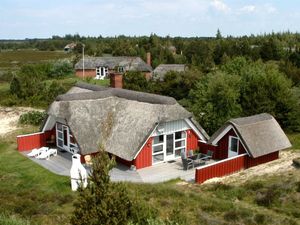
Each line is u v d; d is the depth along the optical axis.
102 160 10.74
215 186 20.97
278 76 39.47
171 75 52.88
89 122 26.39
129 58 85.12
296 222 15.16
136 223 10.13
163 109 25.45
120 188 10.68
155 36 132.88
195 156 26.53
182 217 11.92
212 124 34.47
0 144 32.16
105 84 71.00
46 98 51.00
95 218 10.19
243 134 25.48
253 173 23.94
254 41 135.25
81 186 10.77
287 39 143.50
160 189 19.89
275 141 26.83
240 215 16.11
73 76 84.00
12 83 53.00
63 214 16.72
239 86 38.50
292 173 22.33
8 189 21.23
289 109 38.72
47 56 143.12
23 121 39.84
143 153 25.27
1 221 12.20
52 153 28.22
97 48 126.50
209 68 66.50
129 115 26.47
